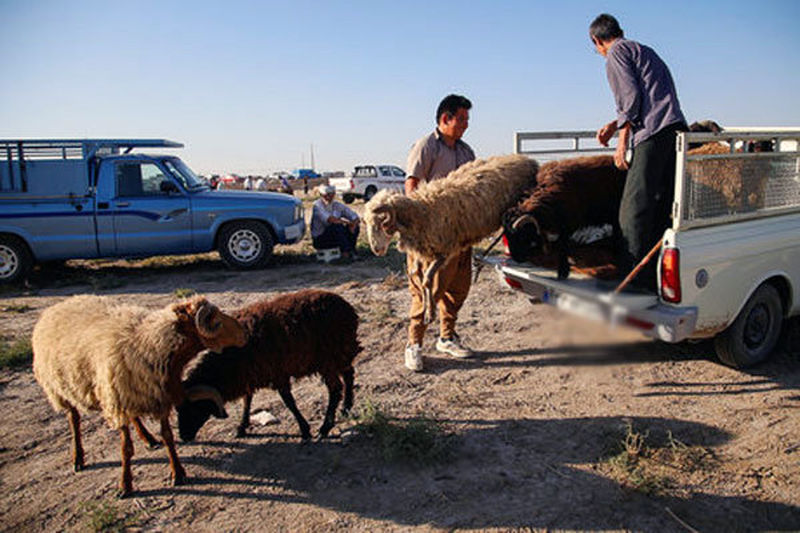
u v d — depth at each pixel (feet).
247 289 31.19
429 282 15.49
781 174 16.88
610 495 11.46
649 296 14.28
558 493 11.62
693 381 16.69
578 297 14.51
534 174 16.35
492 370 18.24
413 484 12.21
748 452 12.78
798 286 17.30
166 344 11.74
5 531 11.09
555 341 15.61
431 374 18.15
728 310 15.49
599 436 13.79
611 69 14.92
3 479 12.99
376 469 12.87
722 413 14.64
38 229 32.86
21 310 27.73
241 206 35.55
